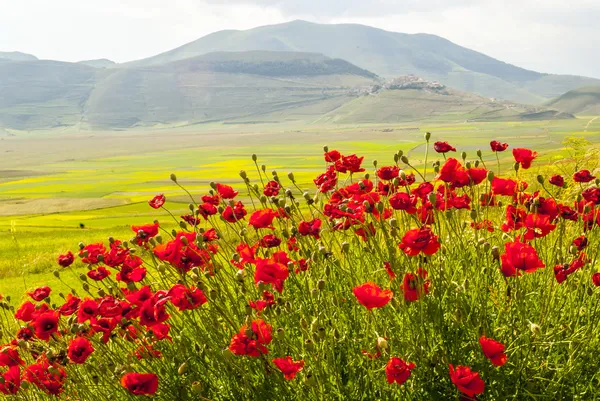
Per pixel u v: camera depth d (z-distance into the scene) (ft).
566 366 6.37
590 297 6.97
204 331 7.09
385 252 7.32
